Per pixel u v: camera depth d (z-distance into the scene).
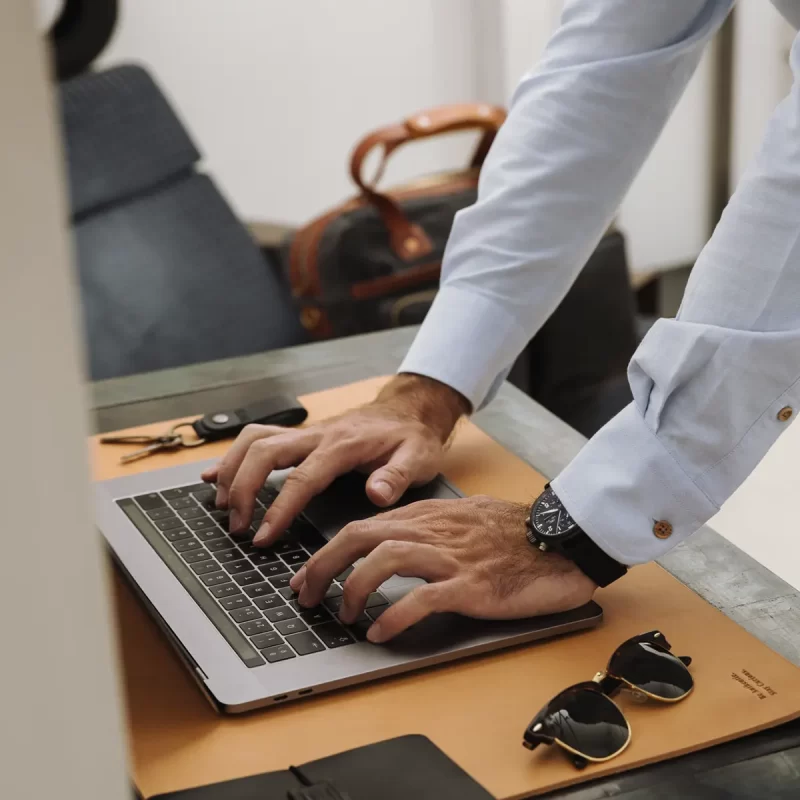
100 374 1.80
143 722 0.65
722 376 0.72
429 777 0.58
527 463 0.97
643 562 0.76
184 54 2.31
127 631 0.74
